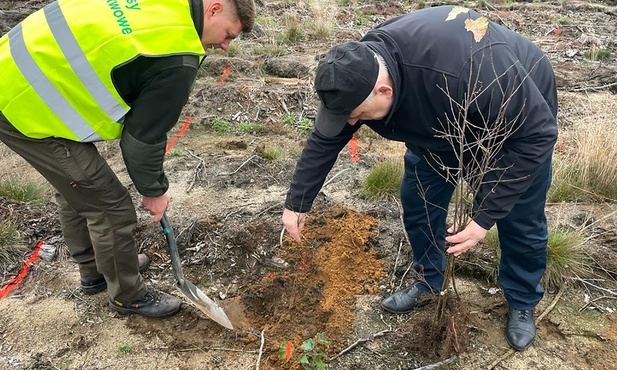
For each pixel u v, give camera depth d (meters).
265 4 9.62
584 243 3.27
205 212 3.67
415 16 2.05
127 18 2.10
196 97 5.48
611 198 3.85
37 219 3.58
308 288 2.96
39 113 2.21
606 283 3.05
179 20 2.12
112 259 2.62
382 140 4.88
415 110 2.03
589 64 6.77
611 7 9.99
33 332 2.79
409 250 3.25
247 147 4.71
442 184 2.52
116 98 2.19
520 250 2.46
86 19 2.13
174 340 2.73
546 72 2.13
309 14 9.20
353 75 1.79
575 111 5.39
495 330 2.78
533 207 2.31
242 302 2.95
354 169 4.25
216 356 2.65
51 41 2.15
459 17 1.99
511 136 1.97
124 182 4.09
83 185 2.38
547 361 2.60
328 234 3.38
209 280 3.14
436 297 2.76
